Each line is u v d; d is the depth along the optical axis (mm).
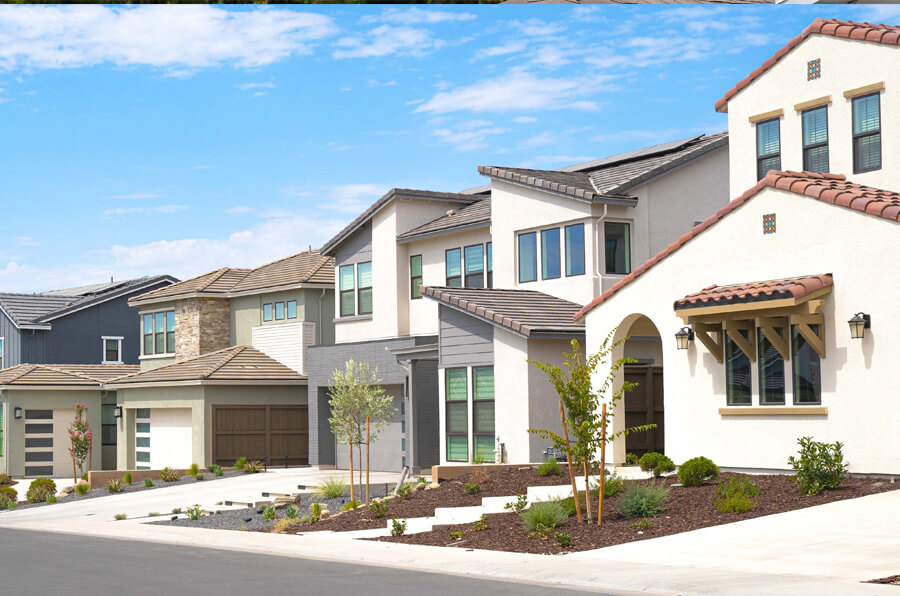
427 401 32156
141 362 47438
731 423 20609
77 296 56062
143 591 12445
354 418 26406
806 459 17750
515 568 13852
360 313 37094
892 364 17844
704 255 21375
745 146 23312
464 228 32625
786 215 19734
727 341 20797
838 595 10898
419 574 13914
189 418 39438
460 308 27938
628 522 17125
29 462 44656
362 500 24703
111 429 46500
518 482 22578
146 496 30781
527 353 26172
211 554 17016
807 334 18672
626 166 31016
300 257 44312
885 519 15203
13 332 51375
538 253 29719
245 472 35969
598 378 23688
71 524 24938
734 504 16922
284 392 40062
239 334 44188
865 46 20812
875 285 18141
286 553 17141
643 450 26578
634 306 22922
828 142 21531
